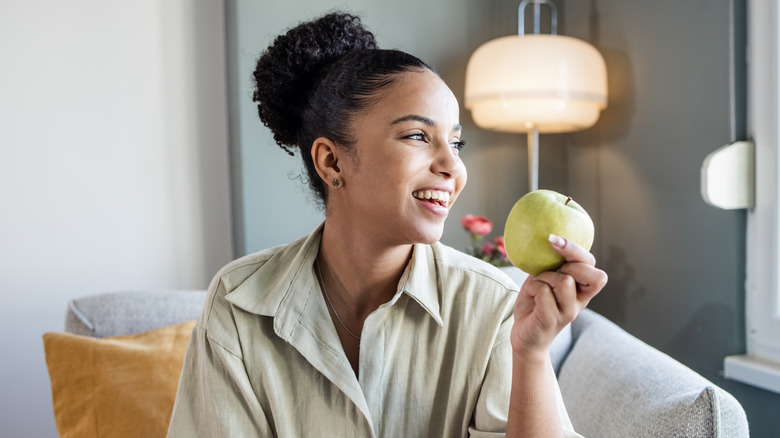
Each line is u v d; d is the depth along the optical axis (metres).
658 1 1.86
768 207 1.57
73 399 1.27
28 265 1.81
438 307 0.87
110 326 1.43
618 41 2.03
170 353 1.32
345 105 0.78
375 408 0.85
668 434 0.91
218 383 0.83
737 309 1.65
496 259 1.94
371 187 0.76
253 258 0.91
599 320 1.42
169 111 1.97
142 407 1.25
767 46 1.55
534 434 0.73
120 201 1.92
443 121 0.76
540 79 1.78
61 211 1.84
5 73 1.77
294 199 2.00
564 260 0.66
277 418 0.81
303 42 0.86
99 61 1.87
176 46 1.97
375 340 0.84
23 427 1.82
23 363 1.81
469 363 0.86
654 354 1.15
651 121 1.91
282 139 0.94
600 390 1.14
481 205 2.30
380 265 0.83
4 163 1.78
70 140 1.85
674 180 1.83
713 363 1.73
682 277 1.82
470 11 2.25
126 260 1.93
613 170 2.08
